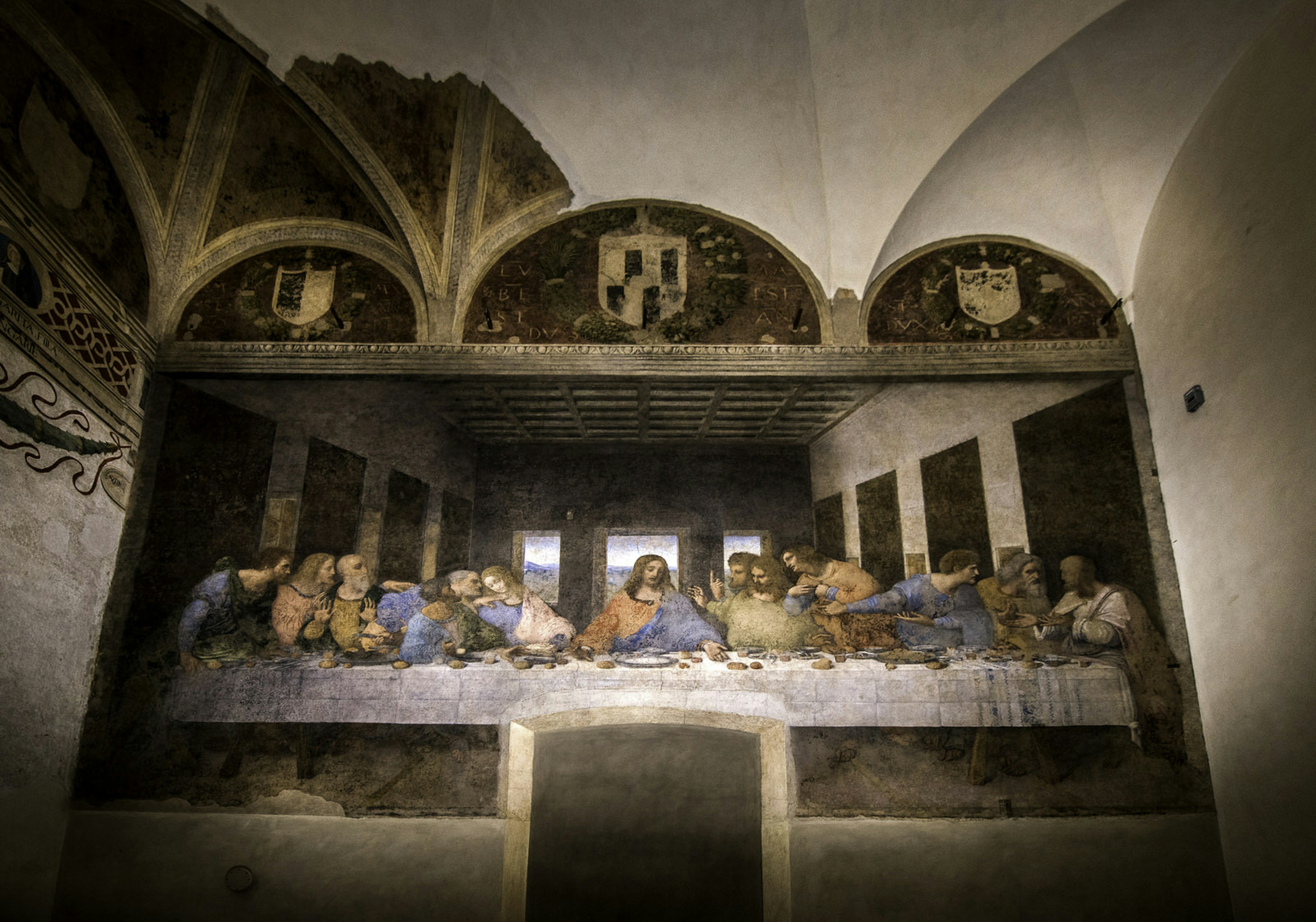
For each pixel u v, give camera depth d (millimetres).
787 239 7828
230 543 6844
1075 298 7531
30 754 5703
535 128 7438
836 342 7457
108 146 6637
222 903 5980
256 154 7312
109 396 6547
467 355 7316
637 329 7480
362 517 7008
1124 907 5992
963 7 6457
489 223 7750
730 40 6902
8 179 5531
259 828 6164
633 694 6598
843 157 7410
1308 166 5281
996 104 6918
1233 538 5953
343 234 7723
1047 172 7375
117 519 6684
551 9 6691
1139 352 7293
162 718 6387
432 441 7258
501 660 6676
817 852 6156
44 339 5797
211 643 6582
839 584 6938
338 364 7281
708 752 6988
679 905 6711
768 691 6594
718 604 6902
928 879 6070
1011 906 6004
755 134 7457
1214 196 6328
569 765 7027
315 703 6488
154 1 6074
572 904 6738
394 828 6195
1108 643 6605
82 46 6133
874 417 7367
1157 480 6973
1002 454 7180
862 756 6418
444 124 7270
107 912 5918
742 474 7273
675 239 7836
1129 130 6957
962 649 6680
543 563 7000
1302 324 5262
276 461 7074
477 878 6090
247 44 6480
